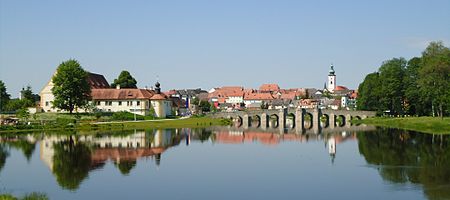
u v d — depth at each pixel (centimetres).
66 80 16812
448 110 15000
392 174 6888
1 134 12962
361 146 10556
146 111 19912
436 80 15625
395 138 12175
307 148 10475
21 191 5844
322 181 6506
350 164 7881
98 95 19888
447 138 11662
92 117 17612
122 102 19825
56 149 9688
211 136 13688
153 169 7475
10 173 6994
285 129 17825
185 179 6681
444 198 5466
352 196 5647
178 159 8612
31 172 7081
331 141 12056
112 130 14800
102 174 6981
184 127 17138
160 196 5675
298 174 7050
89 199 5503
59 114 17388
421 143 10712
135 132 14225
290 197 5650
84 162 8062
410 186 6075
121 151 9550
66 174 6950
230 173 7162
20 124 14750
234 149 10325
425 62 17388
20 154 8919
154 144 10962
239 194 5794
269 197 5656
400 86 19538
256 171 7338
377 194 5709
